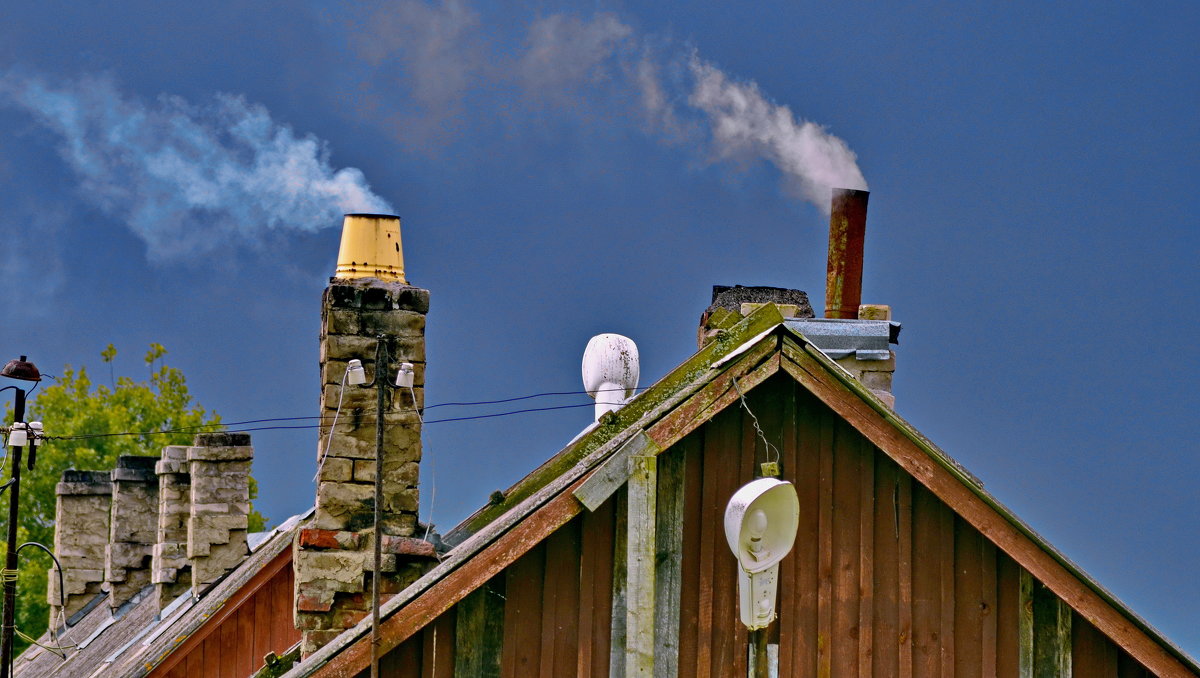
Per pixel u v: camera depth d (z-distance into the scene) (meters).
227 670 30.23
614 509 22.02
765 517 21.69
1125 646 22.69
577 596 21.80
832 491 22.64
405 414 24.22
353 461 23.98
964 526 22.91
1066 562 22.55
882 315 28.25
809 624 22.38
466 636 21.53
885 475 22.80
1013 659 22.75
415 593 21.17
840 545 22.56
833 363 22.36
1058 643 22.86
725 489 22.33
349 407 24.09
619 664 21.69
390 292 24.42
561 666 21.62
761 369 22.30
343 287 24.31
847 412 22.41
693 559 22.17
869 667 22.38
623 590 21.83
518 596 21.72
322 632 23.52
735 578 22.22
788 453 22.52
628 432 22.59
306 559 23.59
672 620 21.94
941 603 22.70
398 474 24.11
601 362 27.88
